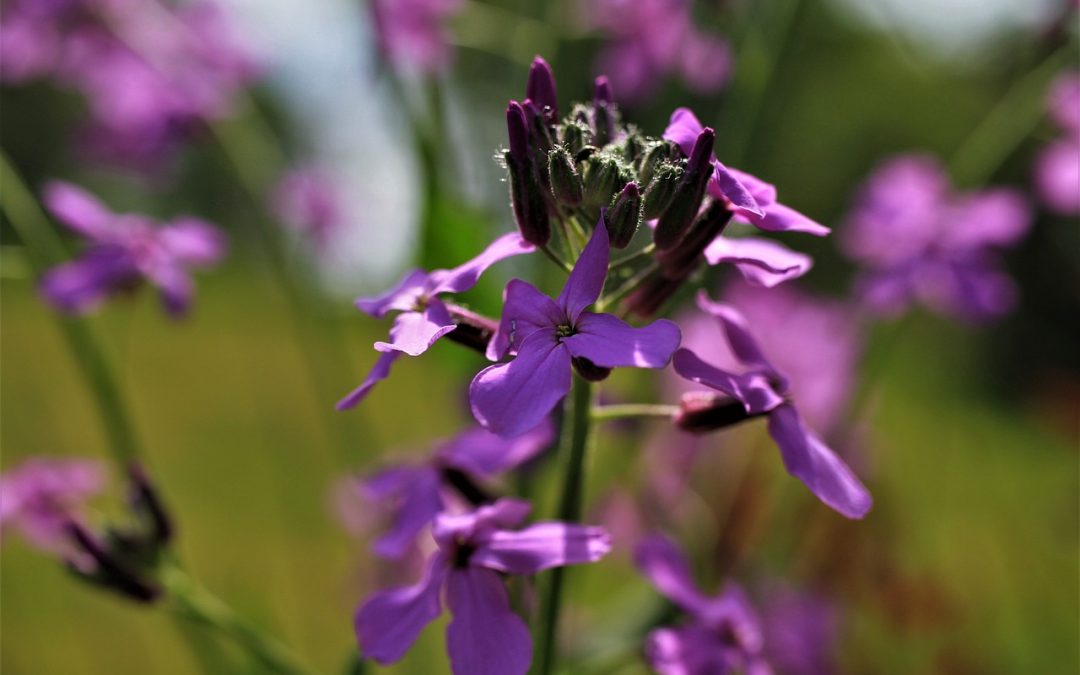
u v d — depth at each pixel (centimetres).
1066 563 48
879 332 33
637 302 23
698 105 35
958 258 33
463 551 23
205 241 30
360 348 74
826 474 23
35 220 30
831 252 98
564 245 23
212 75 34
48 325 110
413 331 22
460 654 22
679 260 23
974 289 32
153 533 26
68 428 77
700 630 25
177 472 73
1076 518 49
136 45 34
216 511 65
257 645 26
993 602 44
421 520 24
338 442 32
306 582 45
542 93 24
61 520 26
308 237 34
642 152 24
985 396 122
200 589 26
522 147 22
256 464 74
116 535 26
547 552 22
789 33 29
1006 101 35
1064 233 124
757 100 29
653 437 31
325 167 35
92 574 26
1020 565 48
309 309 34
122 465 29
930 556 48
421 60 29
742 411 23
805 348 34
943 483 62
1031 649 42
